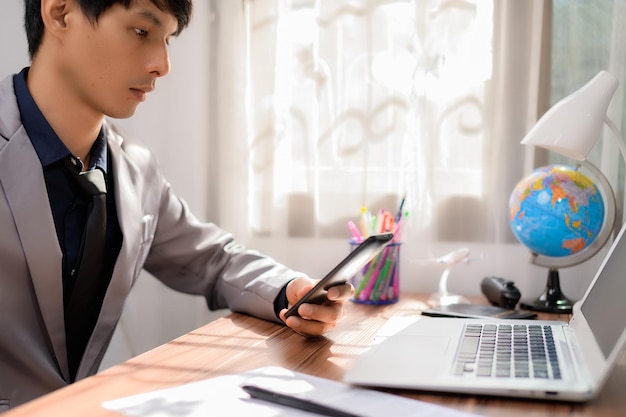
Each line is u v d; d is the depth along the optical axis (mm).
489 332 933
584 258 1232
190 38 1608
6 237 1005
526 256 1437
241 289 1153
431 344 866
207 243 1305
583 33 1388
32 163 1038
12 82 1122
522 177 1430
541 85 1414
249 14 1582
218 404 666
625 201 1348
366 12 1501
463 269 1479
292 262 1588
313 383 740
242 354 875
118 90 1038
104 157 1178
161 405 664
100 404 667
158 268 1341
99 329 1126
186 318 1662
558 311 1196
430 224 1486
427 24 1460
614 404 679
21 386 1041
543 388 667
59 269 1037
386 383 702
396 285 1290
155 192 1277
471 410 658
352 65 1520
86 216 1125
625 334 641
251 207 1604
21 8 1613
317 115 1547
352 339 971
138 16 994
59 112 1091
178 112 1631
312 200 1565
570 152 1109
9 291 1017
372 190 1523
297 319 960
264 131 1581
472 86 1448
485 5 1433
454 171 1469
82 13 996
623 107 1343
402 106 1496
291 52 1559
